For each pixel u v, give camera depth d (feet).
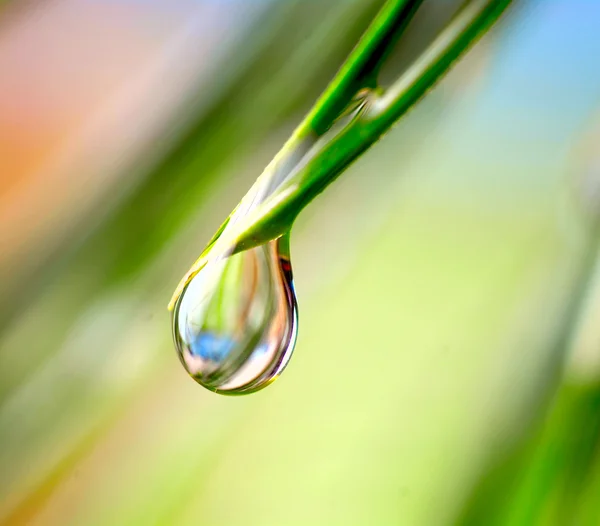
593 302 0.26
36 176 0.29
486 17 0.22
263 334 0.24
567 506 0.25
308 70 0.26
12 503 0.28
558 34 0.31
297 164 0.22
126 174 0.27
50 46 0.32
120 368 0.28
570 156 0.29
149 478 0.31
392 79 0.22
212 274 0.24
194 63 0.27
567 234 0.28
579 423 0.25
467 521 0.27
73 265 0.28
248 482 0.33
